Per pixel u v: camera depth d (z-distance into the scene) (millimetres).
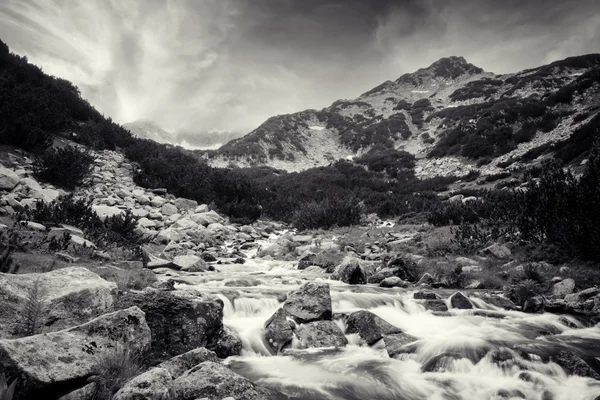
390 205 30000
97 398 3586
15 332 4047
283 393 4492
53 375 3357
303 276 11484
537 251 11828
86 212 12297
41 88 22875
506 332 6746
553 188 12617
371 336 6316
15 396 3107
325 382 4867
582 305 7922
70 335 3914
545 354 5594
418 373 5262
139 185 21438
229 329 6215
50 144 18422
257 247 17469
